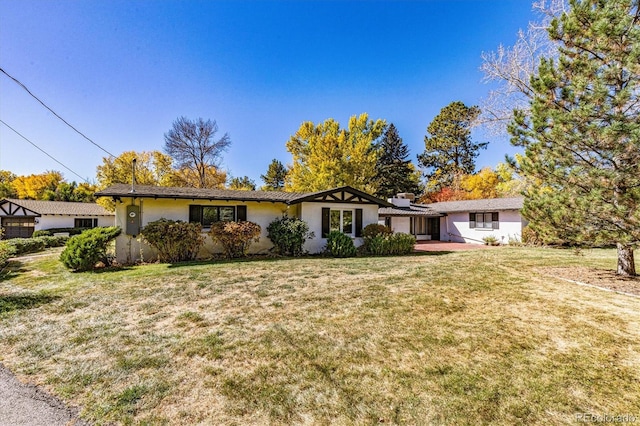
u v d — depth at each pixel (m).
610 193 5.53
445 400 2.47
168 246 10.19
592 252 12.55
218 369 3.01
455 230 21.20
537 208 6.69
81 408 2.41
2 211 23.94
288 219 12.39
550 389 2.63
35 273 8.20
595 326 4.07
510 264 9.26
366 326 4.13
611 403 2.44
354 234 13.60
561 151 6.02
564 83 6.17
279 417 2.28
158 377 2.86
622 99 5.30
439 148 35.81
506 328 4.03
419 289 6.14
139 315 4.63
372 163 23.92
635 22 5.71
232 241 10.91
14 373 2.94
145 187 11.95
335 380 2.79
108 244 9.91
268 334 3.88
